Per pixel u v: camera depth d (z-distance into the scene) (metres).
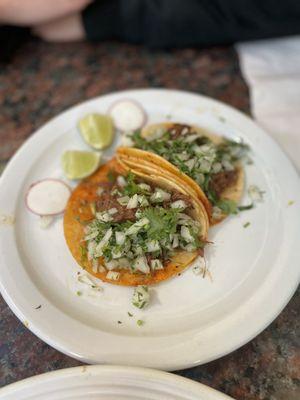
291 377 0.21
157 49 0.38
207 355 0.20
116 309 0.23
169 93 0.32
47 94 0.35
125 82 0.36
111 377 0.19
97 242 0.25
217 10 0.36
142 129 0.31
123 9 0.36
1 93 0.35
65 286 0.23
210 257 0.25
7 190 0.27
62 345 0.20
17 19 0.36
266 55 0.36
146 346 0.20
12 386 0.19
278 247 0.24
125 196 0.25
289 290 0.22
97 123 0.30
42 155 0.29
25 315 0.21
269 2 0.36
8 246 0.24
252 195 0.27
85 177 0.28
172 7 0.35
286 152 0.30
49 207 0.27
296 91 0.33
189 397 0.19
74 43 0.39
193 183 0.26
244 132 0.29
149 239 0.24
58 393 0.19
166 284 0.24
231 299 0.23
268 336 0.22
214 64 0.37
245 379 0.21
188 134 0.29
